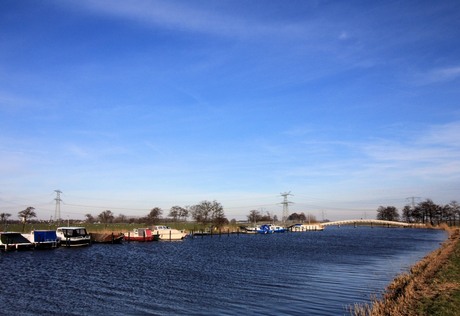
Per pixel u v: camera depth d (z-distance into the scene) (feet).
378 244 335.67
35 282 137.69
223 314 93.30
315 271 161.58
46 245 278.05
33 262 197.26
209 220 583.58
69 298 111.45
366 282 132.36
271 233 619.26
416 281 104.17
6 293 118.52
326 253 248.73
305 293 115.03
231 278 144.97
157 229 395.96
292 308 97.40
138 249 285.43
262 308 98.02
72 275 154.10
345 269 167.22
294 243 357.20
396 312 74.33
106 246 312.29
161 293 117.70
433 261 146.20
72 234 297.53
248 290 120.88
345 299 106.22
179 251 269.64
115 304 104.01
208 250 277.64
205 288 125.08
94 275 154.10
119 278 146.72
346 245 325.42
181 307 100.27
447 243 273.13
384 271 159.63
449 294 89.92
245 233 587.68
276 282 134.72
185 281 139.03
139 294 116.47
